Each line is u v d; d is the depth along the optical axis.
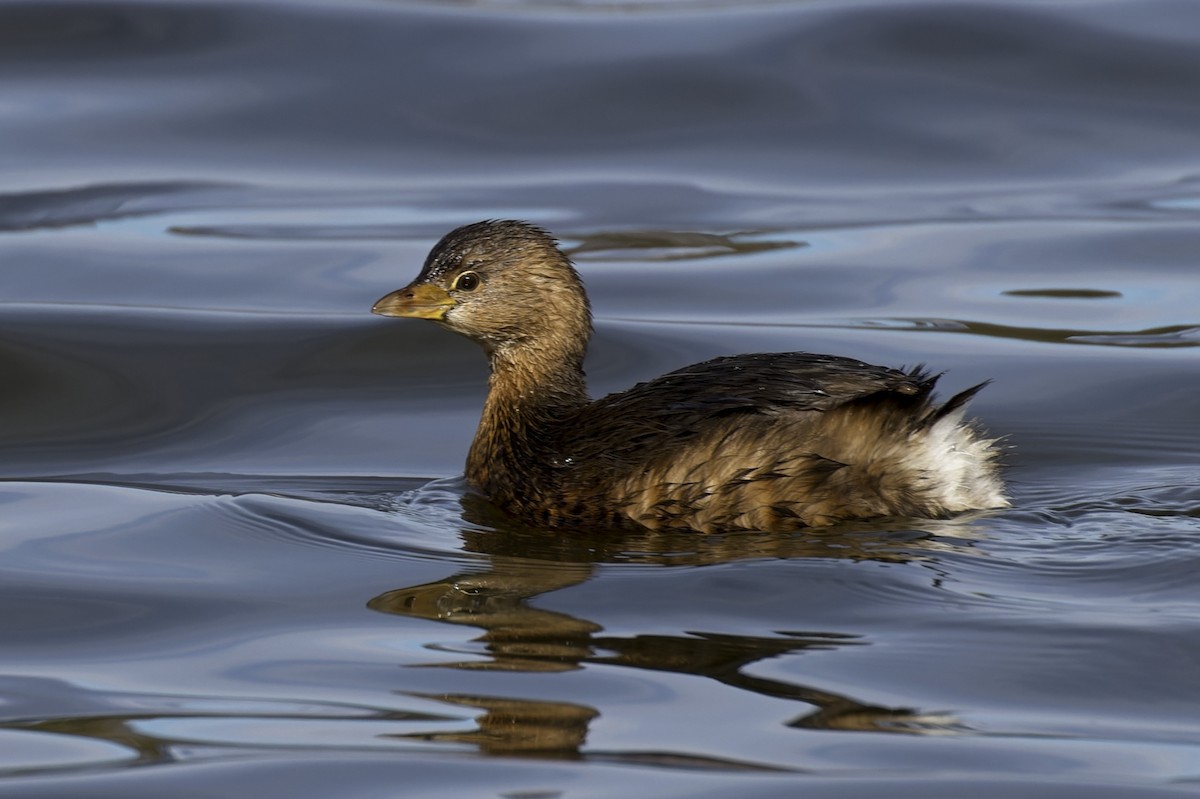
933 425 11.34
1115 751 8.08
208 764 8.02
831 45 22.95
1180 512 11.68
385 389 15.70
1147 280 17.89
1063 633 9.42
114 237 19.12
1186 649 9.19
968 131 21.44
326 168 20.95
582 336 12.88
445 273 12.80
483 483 12.66
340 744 8.25
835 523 11.23
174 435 14.57
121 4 23.61
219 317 16.86
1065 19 23.30
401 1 24.36
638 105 22.05
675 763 7.97
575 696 8.77
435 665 9.22
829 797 7.61
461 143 21.41
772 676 8.97
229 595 10.46
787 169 20.86
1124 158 20.94
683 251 19.00
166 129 21.50
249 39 23.20
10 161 20.70
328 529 11.73
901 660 9.13
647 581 10.40
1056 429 14.24
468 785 7.77
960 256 18.61
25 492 12.94
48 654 9.57
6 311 16.94
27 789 7.79
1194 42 22.80
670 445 11.41
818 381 11.30
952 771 7.87
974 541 10.91
